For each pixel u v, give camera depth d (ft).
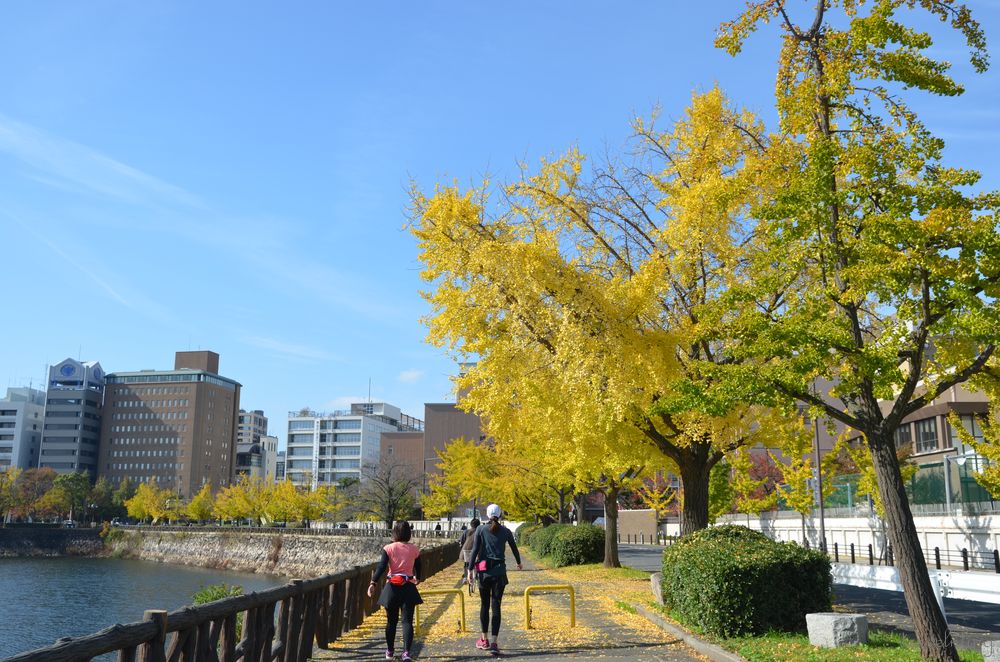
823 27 33.76
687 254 47.26
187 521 479.82
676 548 42.55
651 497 190.39
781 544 38.50
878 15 30.66
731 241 48.73
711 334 36.78
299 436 607.37
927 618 29.17
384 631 41.86
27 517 465.88
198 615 22.48
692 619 37.81
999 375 33.83
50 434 545.03
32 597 201.26
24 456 561.02
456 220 46.73
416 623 44.29
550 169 50.60
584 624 42.32
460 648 35.86
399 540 33.35
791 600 35.60
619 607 48.93
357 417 602.03
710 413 35.70
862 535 121.08
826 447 147.02
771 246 34.60
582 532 99.71
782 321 32.04
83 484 463.42
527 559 127.65
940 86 31.09
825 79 32.09
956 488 101.55
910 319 31.78
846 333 30.96
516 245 42.93
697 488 55.06
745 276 48.88
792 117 33.04
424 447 448.24
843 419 32.24
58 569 297.94
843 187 32.60
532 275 42.78
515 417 53.57
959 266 28.22
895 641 33.32
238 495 394.52
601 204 52.44
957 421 77.10
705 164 48.37
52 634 142.61
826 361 32.30
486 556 35.47
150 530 378.32
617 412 43.50
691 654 33.14
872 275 29.19
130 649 19.30
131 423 558.15
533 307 45.39
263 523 425.69
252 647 27.43
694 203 45.37
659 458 61.93
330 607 38.58
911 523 30.42
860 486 104.83
